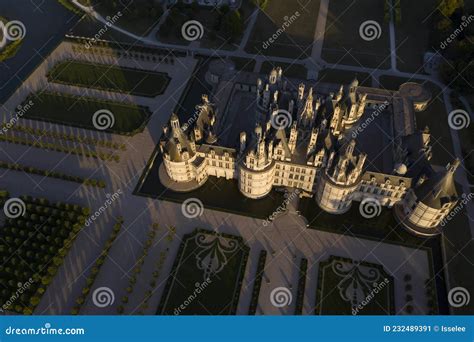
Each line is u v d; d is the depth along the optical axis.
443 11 155.75
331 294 90.44
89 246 98.81
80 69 146.38
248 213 105.19
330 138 96.31
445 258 94.81
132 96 137.00
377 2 173.75
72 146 121.50
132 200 108.12
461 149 118.75
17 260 96.19
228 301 89.88
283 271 93.81
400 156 108.06
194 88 140.25
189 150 103.06
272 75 110.69
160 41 158.62
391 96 126.62
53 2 179.00
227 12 161.75
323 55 151.25
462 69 135.50
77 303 88.50
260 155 93.62
